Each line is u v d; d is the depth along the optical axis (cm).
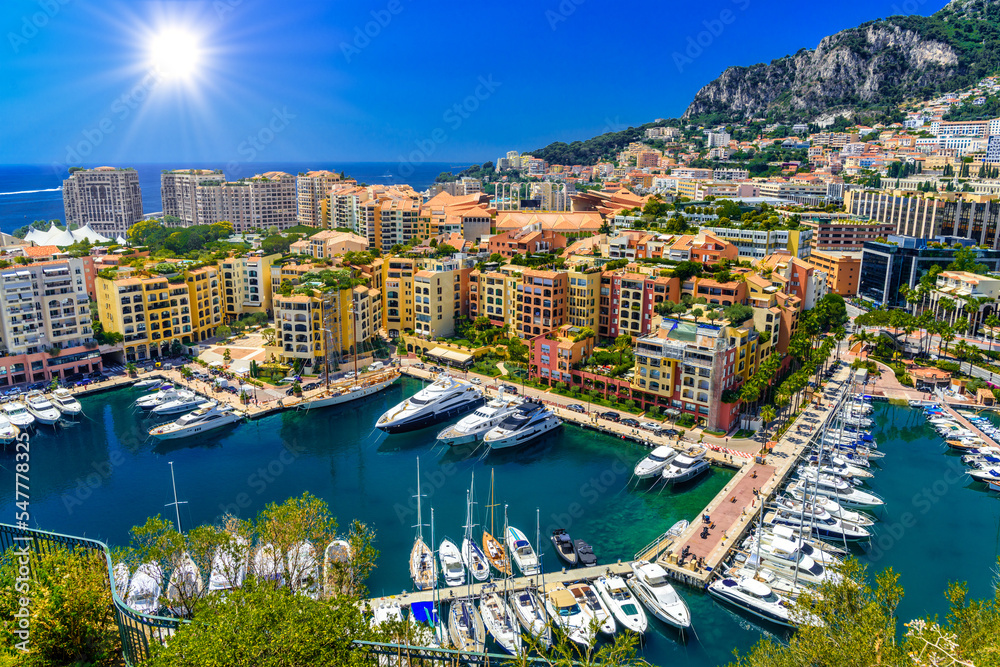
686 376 15525
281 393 18150
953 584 6862
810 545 10462
